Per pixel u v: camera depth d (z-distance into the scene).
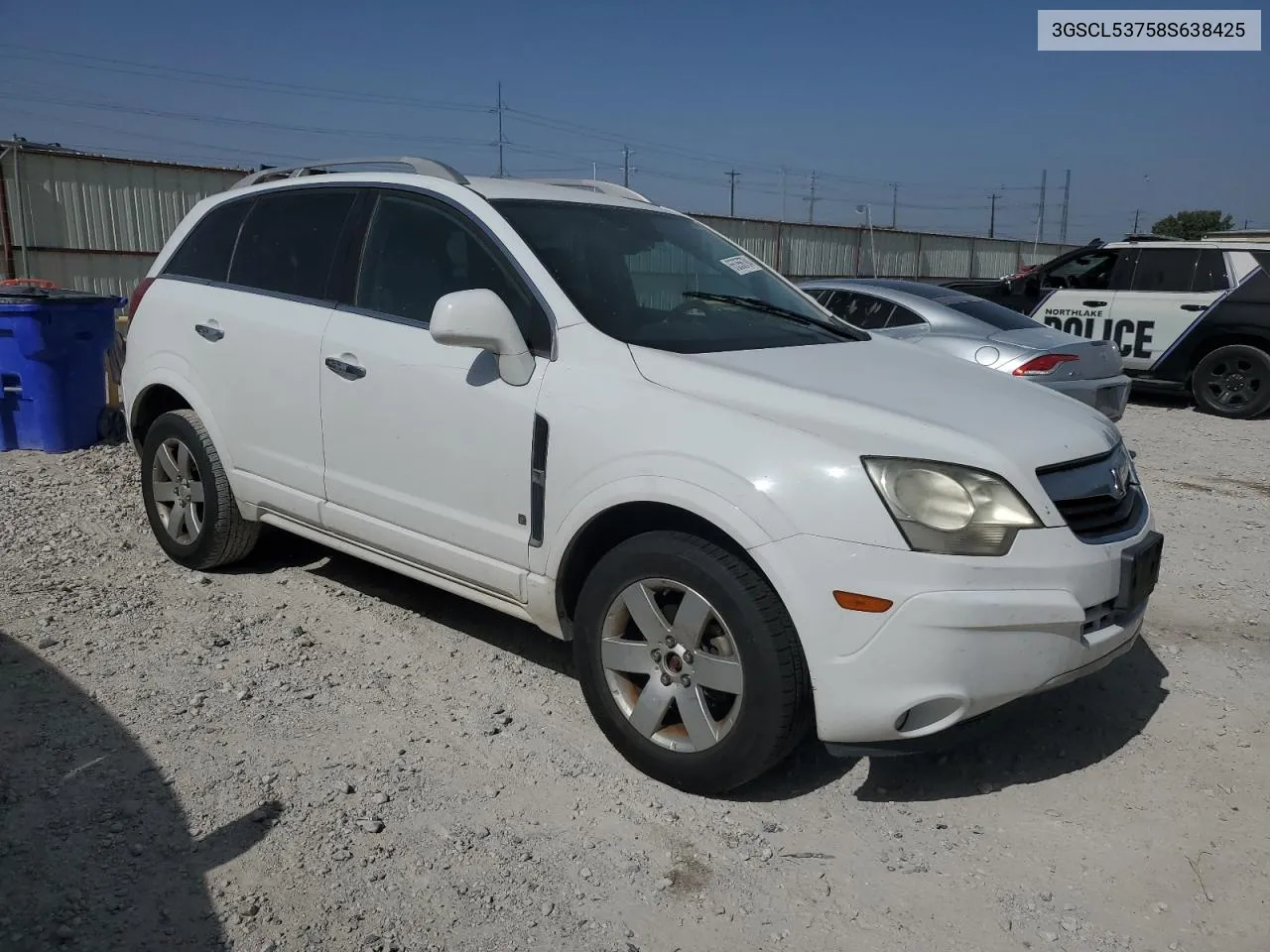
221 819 3.09
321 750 3.51
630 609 3.34
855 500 2.93
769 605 3.04
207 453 4.83
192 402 4.83
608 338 3.53
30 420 7.55
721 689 3.14
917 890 2.91
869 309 8.88
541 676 4.14
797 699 3.05
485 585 3.80
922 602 2.87
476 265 3.91
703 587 3.12
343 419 4.16
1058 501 3.08
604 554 3.52
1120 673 4.32
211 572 5.16
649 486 3.21
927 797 3.39
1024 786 3.46
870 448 2.99
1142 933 2.75
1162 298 11.65
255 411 4.56
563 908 2.78
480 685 4.04
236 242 4.87
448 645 4.41
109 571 5.12
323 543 4.52
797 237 32.97
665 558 3.21
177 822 3.07
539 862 2.96
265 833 3.03
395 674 4.11
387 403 3.98
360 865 2.91
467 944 2.63
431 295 4.00
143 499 5.79
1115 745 3.74
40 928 2.60
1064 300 12.38
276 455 4.50
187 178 21.38
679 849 3.05
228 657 4.20
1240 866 3.04
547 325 3.63
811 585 2.94
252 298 4.63
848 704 2.96
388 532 4.09
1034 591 2.94
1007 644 2.93
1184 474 8.33
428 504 3.91
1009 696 3.00
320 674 4.08
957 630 2.87
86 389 7.74
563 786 3.35
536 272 3.71
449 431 3.78
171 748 3.48
